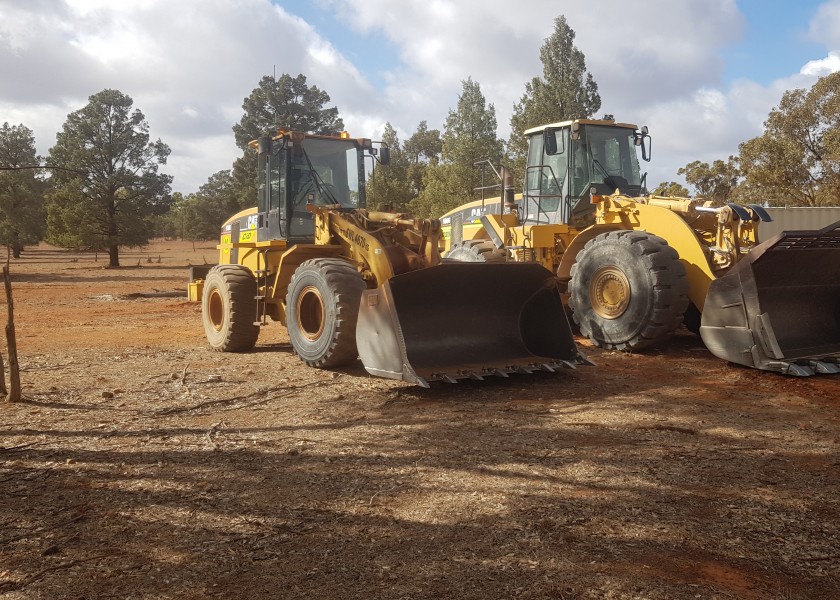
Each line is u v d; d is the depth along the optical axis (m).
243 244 9.86
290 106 55.09
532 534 3.50
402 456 4.84
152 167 49.16
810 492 4.09
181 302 19.77
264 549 3.35
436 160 43.81
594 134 11.12
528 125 36.78
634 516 3.73
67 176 47.41
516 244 11.60
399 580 3.02
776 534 3.50
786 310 7.99
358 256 8.61
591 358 8.71
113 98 47.69
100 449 5.04
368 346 7.09
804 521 3.66
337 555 3.28
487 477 4.38
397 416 6.00
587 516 3.73
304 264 8.42
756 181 35.72
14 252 60.22
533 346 7.94
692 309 10.39
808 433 5.37
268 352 9.87
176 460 4.77
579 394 6.79
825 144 32.84
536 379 7.50
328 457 4.83
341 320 7.86
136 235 47.38
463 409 6.21
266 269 9.61
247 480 4.35
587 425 5.64
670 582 3.00
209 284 10.29
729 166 42.25
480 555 3.27
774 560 3.22
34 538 3.49
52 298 21.03
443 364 7.20
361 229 8.59
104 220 46.66
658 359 8.62
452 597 2.87
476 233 14.43
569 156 11.13
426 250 8.40
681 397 6.63
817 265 7.84
